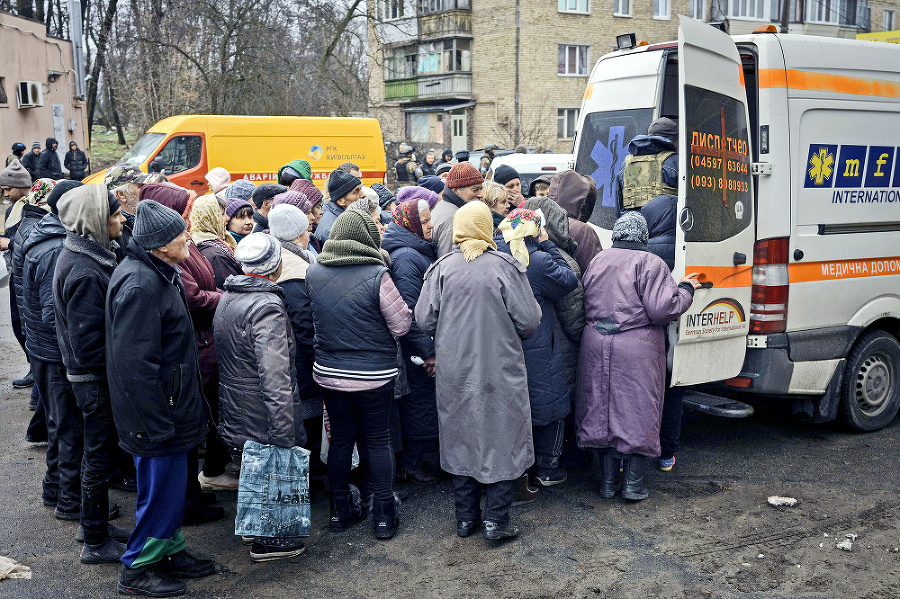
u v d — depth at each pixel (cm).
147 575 370
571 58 3288
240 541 427
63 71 2291
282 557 403
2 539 425
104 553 399
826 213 533
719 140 474
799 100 515
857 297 551
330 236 421
